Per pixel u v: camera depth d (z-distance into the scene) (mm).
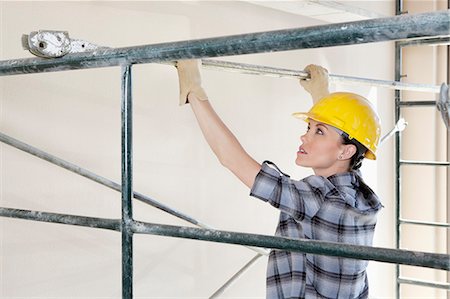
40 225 2553
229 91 3402
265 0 3498
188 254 3199
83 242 2730
